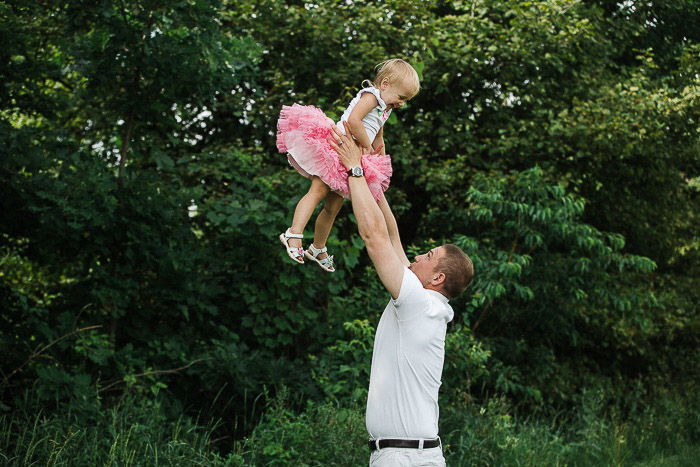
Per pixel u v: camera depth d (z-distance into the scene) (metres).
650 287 10.28
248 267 6.75
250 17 8.17
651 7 10.49
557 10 8.41
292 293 6.70
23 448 4.61
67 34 5.64
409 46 8.24
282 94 8.03
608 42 9.04
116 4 5.39
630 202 9.89
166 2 5.39
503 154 8.34
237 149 7.57
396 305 2.89
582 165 8.96
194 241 6.34
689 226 10.64
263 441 5.18
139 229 5.70
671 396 9.59
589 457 7.06
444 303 3.08
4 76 5.72
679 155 9.53
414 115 8.83
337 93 8.16
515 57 8.34
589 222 10.03
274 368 6.06
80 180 5.52
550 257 8.16
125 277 5.98
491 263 7.50
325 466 4.92
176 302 6.18
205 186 7.33
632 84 9.20
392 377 2.91
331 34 7.91
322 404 5.77
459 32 8.23
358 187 2.87
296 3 8.68
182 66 5.60
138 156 6.22
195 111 8.13
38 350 5.53
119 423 5.06
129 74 5.79
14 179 5.34
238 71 6.34
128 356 5.64
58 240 5.61
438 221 8.48
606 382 9.12
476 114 8.80
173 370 5.79
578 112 8.55
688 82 9.38
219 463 4.92
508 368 7.71
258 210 6.30
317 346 6.78
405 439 2.88
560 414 8.45
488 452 5.99
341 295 7.98
